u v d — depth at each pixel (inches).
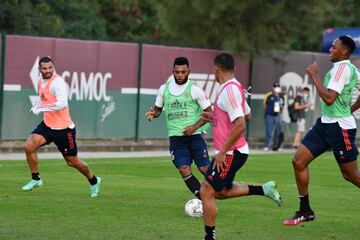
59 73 3235.7
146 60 3486.7
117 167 2546.8
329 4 4463.6
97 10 4965.6
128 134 3459.6
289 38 3907.5
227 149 1235.2
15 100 3120.1
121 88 3427.7
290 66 3934.5
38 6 4175.7
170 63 3553.2
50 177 2165.4
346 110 1402.6
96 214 1544.0
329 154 3368.6
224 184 1263.5
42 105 1760.6
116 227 1411.2
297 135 3740.2
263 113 3855.8
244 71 3789.4
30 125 3161.9
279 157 3144.7
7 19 4079.7
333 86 1370.6
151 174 2358.5
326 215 1635.1
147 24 5147.6
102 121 3378.4
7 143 3112.7
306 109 3956.7
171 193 1892.2
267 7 3722.9
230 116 1238.3
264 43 3774.6
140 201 1738.4
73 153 1776.6
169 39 4566.9
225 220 1524.4
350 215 1646.2
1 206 1605.6
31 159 1815.9
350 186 2196.1
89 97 3331.7
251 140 3826.3
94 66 3339.1
